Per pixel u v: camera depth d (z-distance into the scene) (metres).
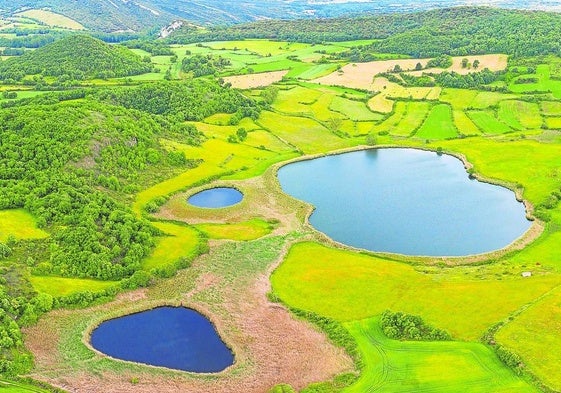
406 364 110.56
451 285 137.25
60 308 128.38
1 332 112.56
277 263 152.25
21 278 133.25
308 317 128.38
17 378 105.75
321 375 109.75
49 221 153.75
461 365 108.94
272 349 118.12
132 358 116.12
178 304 134.12
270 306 133.50
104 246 146.75
